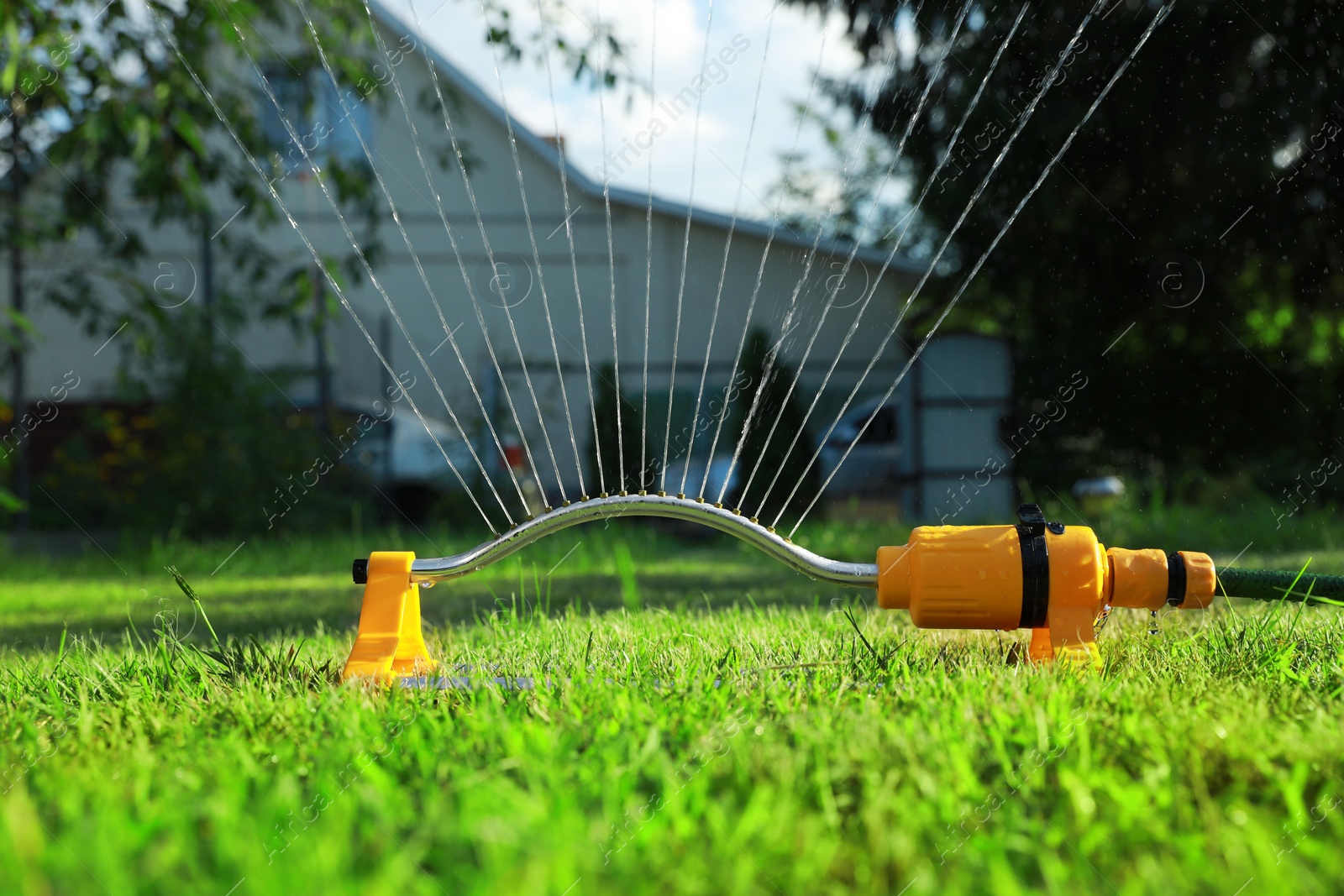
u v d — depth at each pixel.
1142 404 7.78
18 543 7.54
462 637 2.51
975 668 1.84
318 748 1.39
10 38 4.96
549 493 8.89
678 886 0.95
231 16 6.34
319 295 8.05
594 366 10.20
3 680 1.99
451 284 10.56
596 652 2.14
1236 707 1.49
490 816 1.06
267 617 3.50
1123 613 2.62
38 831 1.04
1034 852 1.05
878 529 6.51
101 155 6.81
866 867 0.99
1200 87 6.25
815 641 2.24
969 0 6.59
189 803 1.15
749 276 10.47
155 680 1.94
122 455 7.84
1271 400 7.62
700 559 6.07
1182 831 1.09
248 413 7.65
